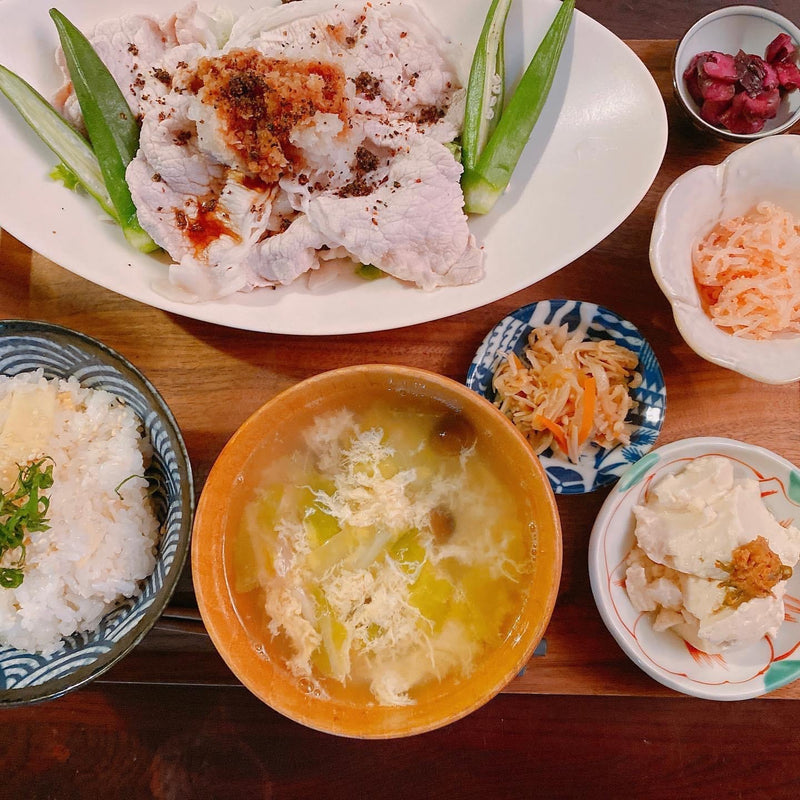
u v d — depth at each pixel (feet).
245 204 1.15
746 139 1.21
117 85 1.19
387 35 1.20
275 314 1.17
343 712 1.02
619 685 1.20
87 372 1.10
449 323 1.22
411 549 1.07
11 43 1.19
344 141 1.16
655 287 1.24
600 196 1.20
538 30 1.21
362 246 1.16
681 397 1.23
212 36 1.21
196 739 1.26
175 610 1.14
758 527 1.10
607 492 1.21
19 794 1.26
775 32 1.23
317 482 1.08
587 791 1.26
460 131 1.23
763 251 1.15
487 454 1.08
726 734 1.26
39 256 1.21
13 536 0.98
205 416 1.20
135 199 1.16
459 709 1.00
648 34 1.29
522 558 1.06
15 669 1.06
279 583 1.05
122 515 1.08
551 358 1.20
